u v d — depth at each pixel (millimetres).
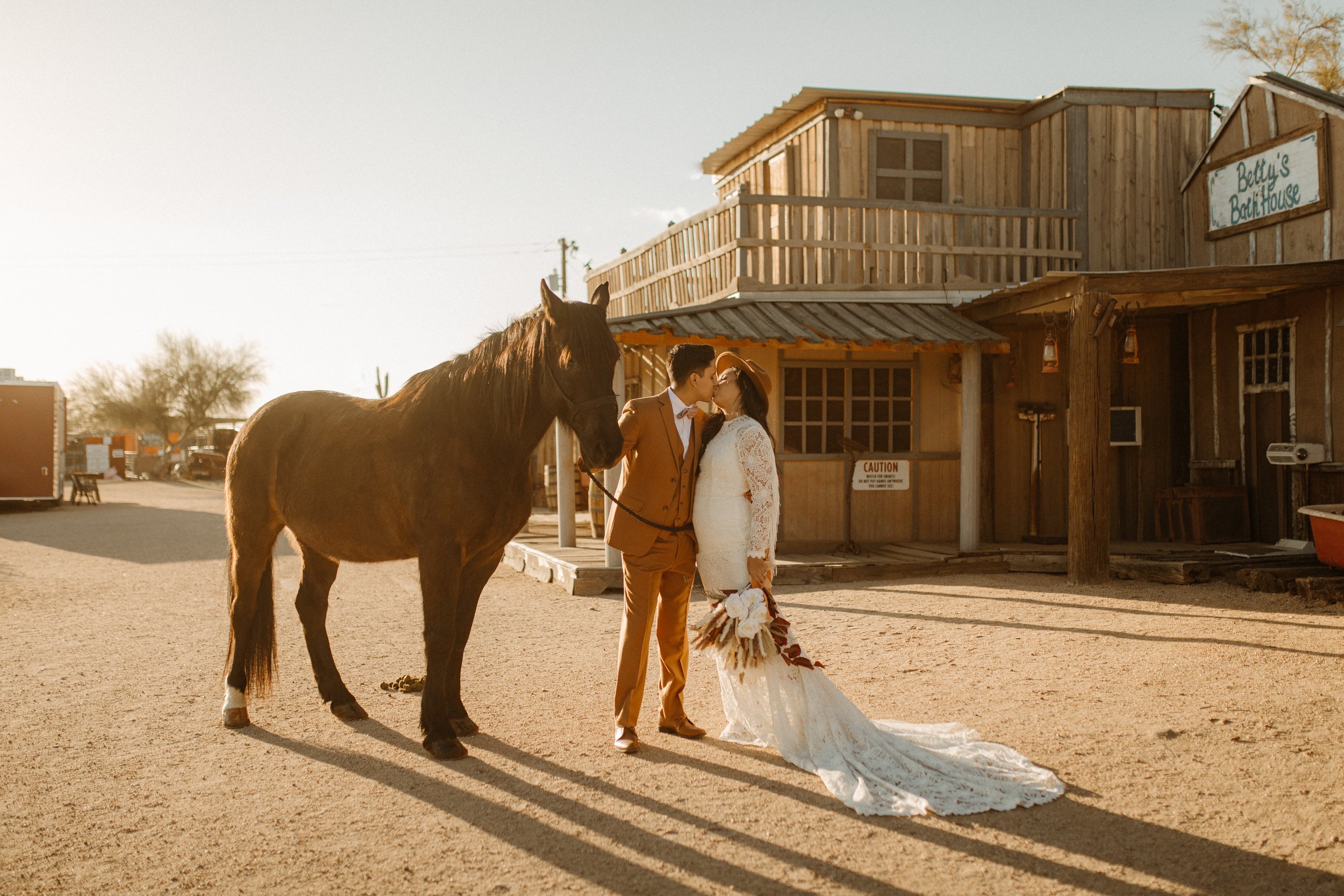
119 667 6047
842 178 12922
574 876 3047
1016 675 5590
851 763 3893
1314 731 4426
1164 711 4797
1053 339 10062
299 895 2924
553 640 6883
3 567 11391
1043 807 3576
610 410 4062
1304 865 3074
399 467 4414
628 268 15039
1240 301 10820
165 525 17875
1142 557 9578
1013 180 13547
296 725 4754
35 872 3090
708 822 3455
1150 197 12555
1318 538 8453
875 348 9930
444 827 3441
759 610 4016
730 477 4230
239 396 48625
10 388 22219
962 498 10344
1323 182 10109
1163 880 2990
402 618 7965
